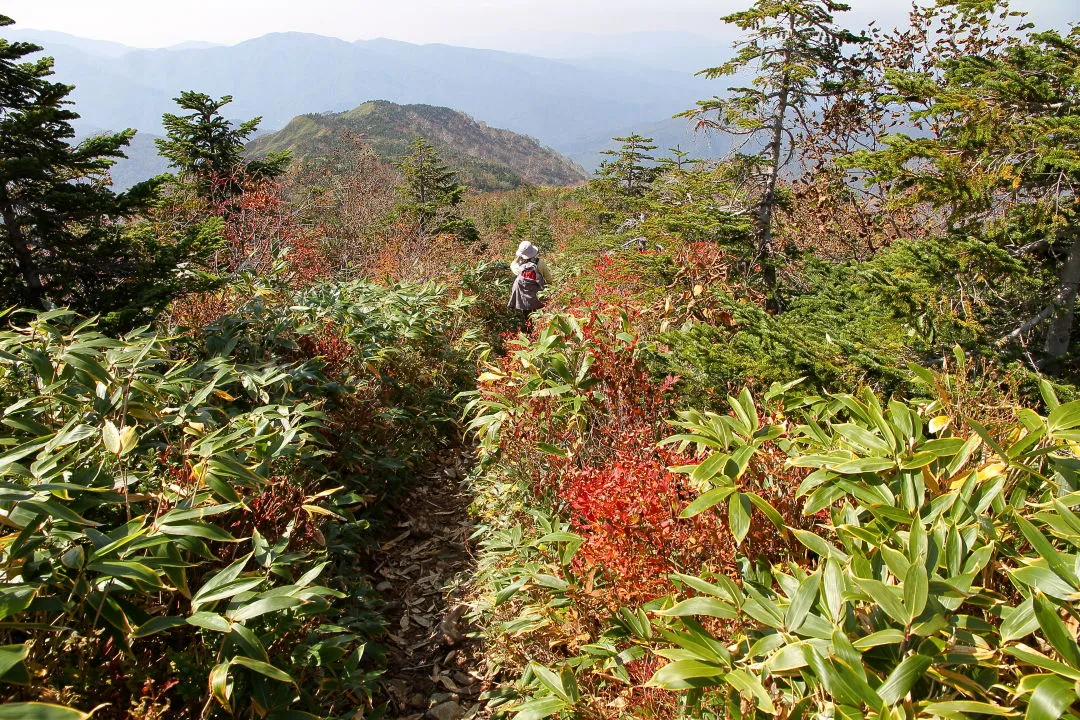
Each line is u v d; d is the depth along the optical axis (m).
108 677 1.81
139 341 3.04
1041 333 4.75
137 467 2.62
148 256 4.95
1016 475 1.83
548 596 2.81
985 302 4.62
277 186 11.25
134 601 2.09
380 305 6.36
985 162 4.06
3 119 4.46
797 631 1.52
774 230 7.36
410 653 3.22
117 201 4.71
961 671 1.48
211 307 5.21
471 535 4.04
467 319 8.70
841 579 1.53
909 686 1.28
